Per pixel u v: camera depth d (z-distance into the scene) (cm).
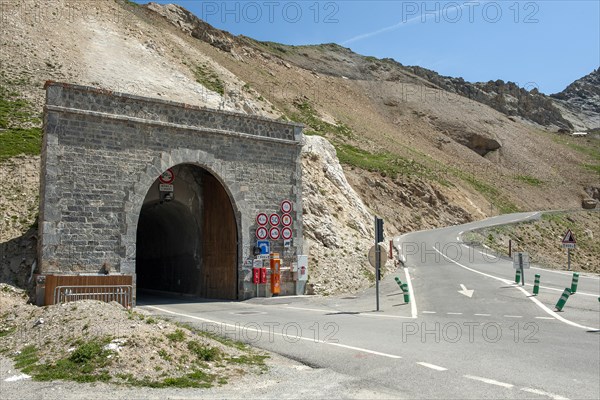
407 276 2558
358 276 2450
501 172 10269
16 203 2148
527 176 10588
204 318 1515
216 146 2098
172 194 2244
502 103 16262
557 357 929
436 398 683
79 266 1738
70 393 704
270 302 2014
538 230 5778
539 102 17738
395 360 912
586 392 702
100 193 1803
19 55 3816
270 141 2241
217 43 8744
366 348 1025
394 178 5691
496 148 11294
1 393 707
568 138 14525
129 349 866
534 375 798
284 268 2208
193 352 915
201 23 8725
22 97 3288
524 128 13425
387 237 4328
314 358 942
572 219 7244
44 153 1770
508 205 8138
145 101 1938
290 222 2259
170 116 1995
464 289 2075
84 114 1794
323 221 2727
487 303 1736
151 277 3156
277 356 977
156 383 752
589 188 10631
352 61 15612
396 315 1559
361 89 12488
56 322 1095
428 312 1602
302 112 7506
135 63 4591
